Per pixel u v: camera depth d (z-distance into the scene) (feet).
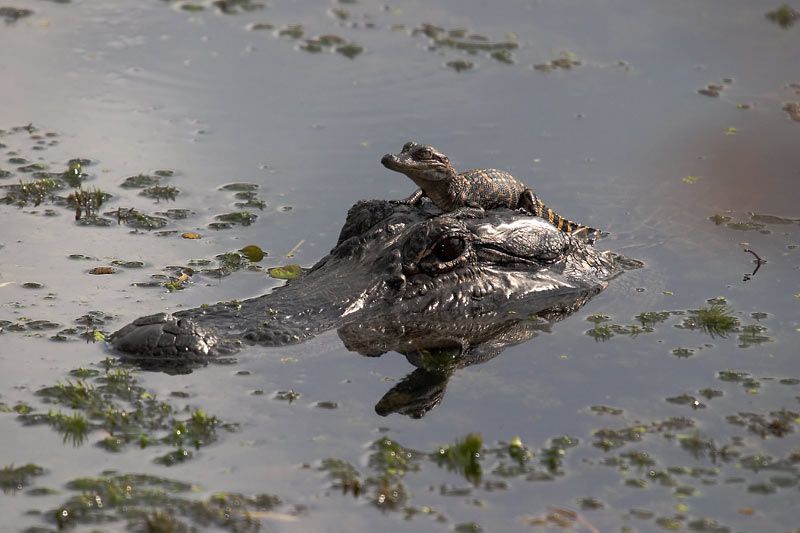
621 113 150.30
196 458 80.12
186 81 157.28
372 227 103.40
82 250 115.96
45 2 180.34
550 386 90.38
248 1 182.29
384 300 96.48
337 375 89.86
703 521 74.43
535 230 104.68
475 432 83.97
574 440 83.56
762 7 181.37
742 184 132.77
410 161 104.17
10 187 129.90
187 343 91.20
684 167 136.87
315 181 132.16
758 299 106.22
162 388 88.07
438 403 87.45
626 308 103.04
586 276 106.52
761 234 120.88
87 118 147.13
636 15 179.52
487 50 167.43
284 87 155.94
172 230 121.08
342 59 164.14
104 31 171.22
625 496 77.15
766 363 94.79
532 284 102.22
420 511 74.79
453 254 98.84
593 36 172.65
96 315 101.19
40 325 99.04
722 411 87.86
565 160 137.69
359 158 137.59
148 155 138.21
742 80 160.45
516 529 73.31
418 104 151.84
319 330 93.81
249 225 122.52
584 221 122.52
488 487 77.66
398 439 82.74
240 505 74.84
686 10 180.96
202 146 140.77
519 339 96.73
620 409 87.56
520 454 81.41
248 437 82.64
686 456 81.97
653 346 96.89
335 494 76.43
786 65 164.76
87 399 86.63
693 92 156.56
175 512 74.18
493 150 139.74
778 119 149.69
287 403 86.43
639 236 119.44
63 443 81.76
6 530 72.28
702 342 97.91
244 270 111.86
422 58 164.86
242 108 150.20
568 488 77.87
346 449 81.41
